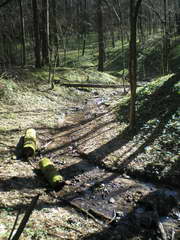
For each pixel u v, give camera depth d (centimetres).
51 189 854
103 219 698
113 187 871
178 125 1180
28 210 359
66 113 1841
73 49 5325
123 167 990
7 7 3316
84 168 1019
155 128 1237
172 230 647
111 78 3083
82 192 842
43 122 1560
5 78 2039
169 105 1396
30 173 945
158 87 1667
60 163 1062
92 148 1188
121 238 617
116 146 1166
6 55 3353
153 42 4481
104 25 5031
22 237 575
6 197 755
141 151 1077
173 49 3934
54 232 616
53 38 3023
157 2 2888
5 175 898
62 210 734
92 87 2531
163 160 978
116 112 1636
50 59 2622
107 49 5028
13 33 3656
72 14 4981
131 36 1199
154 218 677
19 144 1177
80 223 673
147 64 4050
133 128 1283
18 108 1725
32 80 2288
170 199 751
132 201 782
